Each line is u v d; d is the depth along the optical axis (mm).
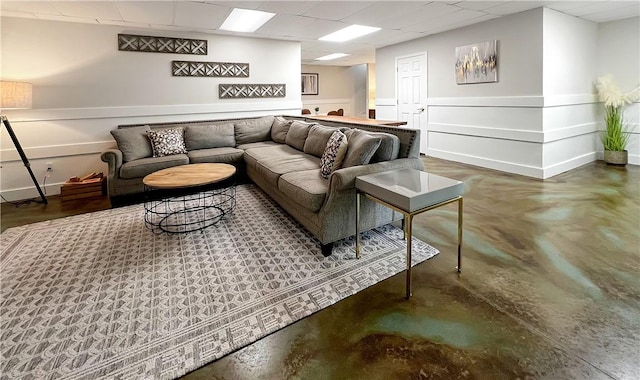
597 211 3055
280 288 1998
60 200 3955
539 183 4102
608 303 1745
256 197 3871
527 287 1920
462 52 5094
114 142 4512
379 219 2568
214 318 1739
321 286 2006
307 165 3287
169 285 2059
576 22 4523
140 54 4539
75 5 3432
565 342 1489
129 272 2227
